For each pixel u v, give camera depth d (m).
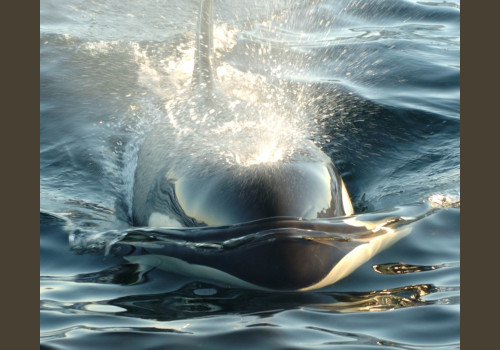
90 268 14.91
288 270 13.48
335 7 34.28
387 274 14.40
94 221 17.27
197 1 34.09
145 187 17.38
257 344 11.88
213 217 14.56
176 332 12.29
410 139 21.55
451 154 20.53
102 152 21.31
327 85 24.92
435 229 16.23
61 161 20.80
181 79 25.78
